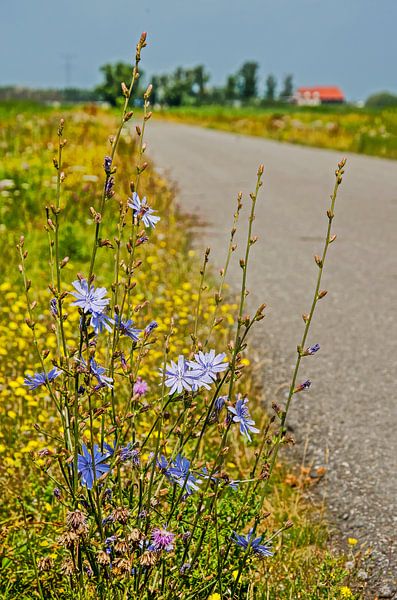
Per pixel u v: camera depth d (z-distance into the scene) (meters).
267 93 139.88
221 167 17.56
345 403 4.83
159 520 2.72
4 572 2.90
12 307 5.52
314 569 3.17
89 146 14.05
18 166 11.09
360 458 4.16
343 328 6.28
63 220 8.52
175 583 2.39
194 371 2.22
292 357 5.58
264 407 4.71
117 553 2.21
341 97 144.25
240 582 2.77
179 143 24.95
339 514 3.68
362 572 3.24
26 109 32.81
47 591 2.78
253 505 3.00
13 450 3.82
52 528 3.12
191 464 2.29
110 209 8.88
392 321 6.50
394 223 10.89
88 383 2.09
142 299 6.16
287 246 9.21
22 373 4.73
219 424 2.27
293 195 13.45
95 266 7.39
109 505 2.28
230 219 10.80
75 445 2.13
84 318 2.07
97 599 2.33
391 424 4.57
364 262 8.53
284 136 26.92
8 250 7.49
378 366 5.48
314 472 4.04
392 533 3.52
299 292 7.25
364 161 19.39
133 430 2.33
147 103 2.11
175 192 11.94
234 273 7.75
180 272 7.26
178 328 5.65
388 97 114.94
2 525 3.21
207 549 2.78
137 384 2.33
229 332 5.86
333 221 10.95
